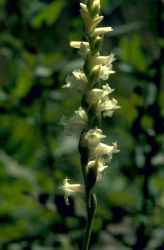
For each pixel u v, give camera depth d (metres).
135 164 7.15
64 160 7.69
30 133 7.88
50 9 7.11
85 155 3.76
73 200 6.80
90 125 3.78
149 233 6.89
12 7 7.44
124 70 6.91
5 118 7.75
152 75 6.86
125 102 6.92
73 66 7.04
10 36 7.35
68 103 7.41
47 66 7.41
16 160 7.81
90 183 3.77
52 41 7.66
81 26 7.15
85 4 3.90
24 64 7.34
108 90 3.78
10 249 7.04
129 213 6.93
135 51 6.99
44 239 6.98
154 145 6.84
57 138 8.26
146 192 6.97
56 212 7.01
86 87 3.78
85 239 3.79
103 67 3.79
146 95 6.89
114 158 7.98
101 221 6.88
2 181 7.29
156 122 6.83
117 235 6.83
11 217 7.16
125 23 7.60
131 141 7.44
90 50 3.77
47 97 7.35
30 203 7.12
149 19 7.41
